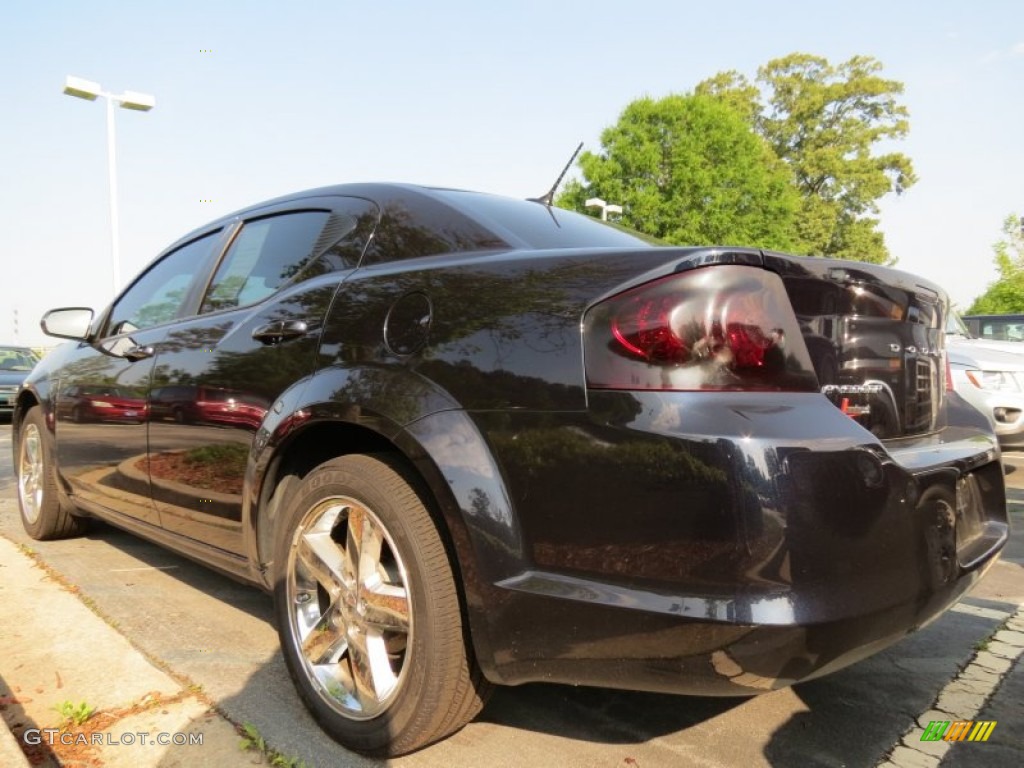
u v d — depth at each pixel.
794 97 42.44
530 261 1.99
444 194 2.60
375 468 2.12
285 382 2.42
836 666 1.67
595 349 1.74
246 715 2.36
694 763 2.14
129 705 2.41
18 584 3.60
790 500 1.56
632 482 1.66
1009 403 6.61
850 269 2.01
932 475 1.89
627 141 29.48
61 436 3.96
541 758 2.15
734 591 1.56
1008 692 2.61
